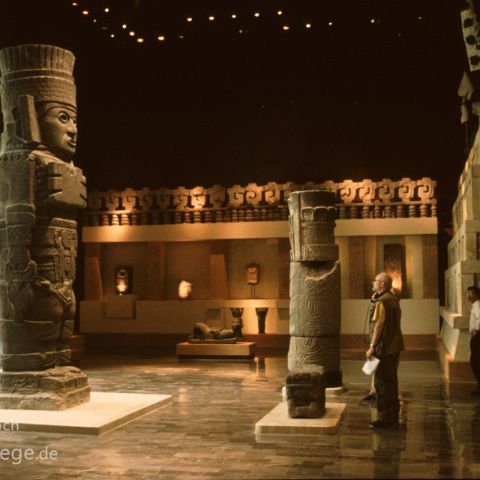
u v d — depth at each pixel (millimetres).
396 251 19547
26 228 9266
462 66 18500
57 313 9453
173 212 21016
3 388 9328
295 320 11102
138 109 21688
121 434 8156
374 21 16719
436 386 11891
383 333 8289
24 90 9531
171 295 21391
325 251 11062
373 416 9125
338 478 6246
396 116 20859
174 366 15469
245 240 20922
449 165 20609
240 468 6617
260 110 21656
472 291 10977
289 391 8531
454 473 6371
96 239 21250
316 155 21500
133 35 17109
